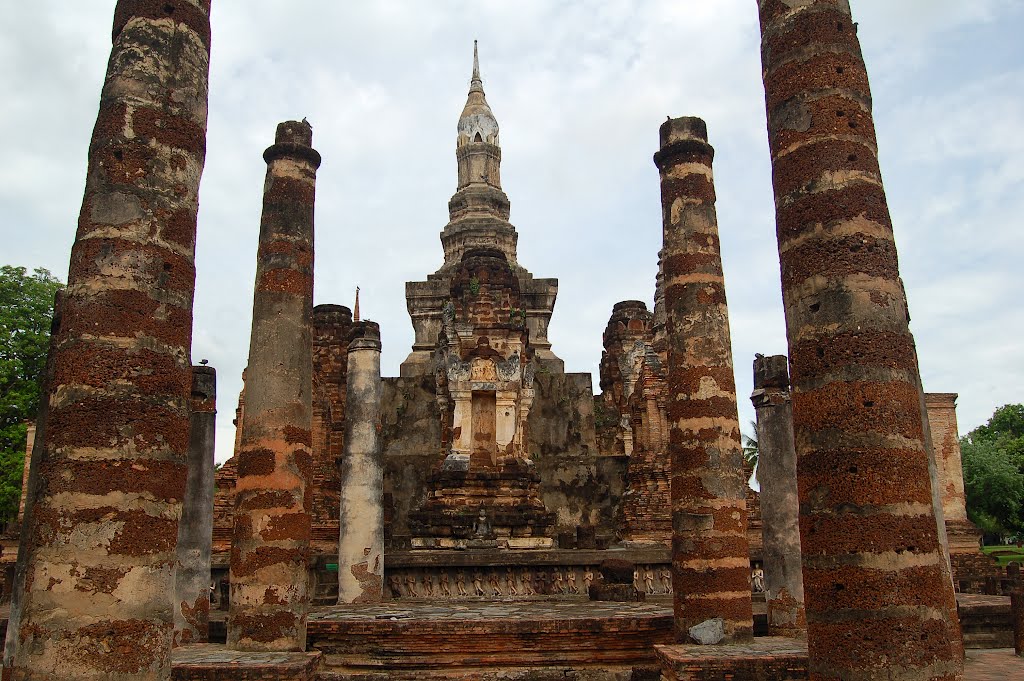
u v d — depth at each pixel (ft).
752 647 42.09
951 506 111.75
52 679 23.52
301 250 48.21
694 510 45.24
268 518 43.83
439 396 87.61
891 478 25.43
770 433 53.47
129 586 24.66
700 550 44.57
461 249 136.87
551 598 63.62
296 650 42.86
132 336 26.21
